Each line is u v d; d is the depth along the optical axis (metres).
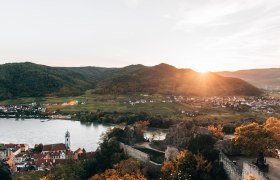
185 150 159.88
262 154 139.50
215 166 151.00
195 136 179.75
